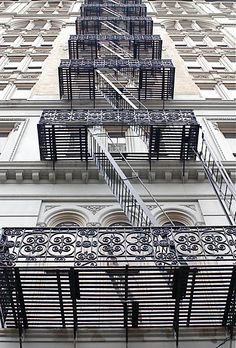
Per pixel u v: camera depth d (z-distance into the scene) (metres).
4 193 16.00
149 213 12.62
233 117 21.17
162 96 22.27
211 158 17.25
